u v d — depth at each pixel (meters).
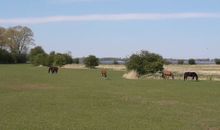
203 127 21.97
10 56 187.38
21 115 25.42
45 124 22.16
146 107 30.41
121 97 37.41
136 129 21.05
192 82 61.03
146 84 55.66
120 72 99.31
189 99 36.44
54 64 148.62
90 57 136.38
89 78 70.56
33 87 49.16
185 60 193.00
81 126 21.70
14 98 35.81
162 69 79.00
